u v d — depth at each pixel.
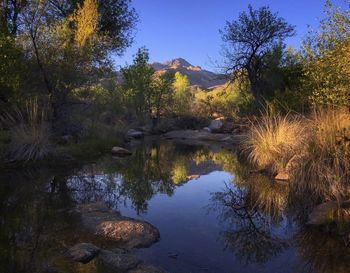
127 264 5.13
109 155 16.88
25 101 13.70
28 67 14.06
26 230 6.50
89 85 16.39
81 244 5.55
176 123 37.03
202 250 5.90
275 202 8.74
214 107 45.03
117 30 20.89
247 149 14.91
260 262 5.43
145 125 34.50
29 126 13.28
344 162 7.55
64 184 10.52
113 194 9.63
